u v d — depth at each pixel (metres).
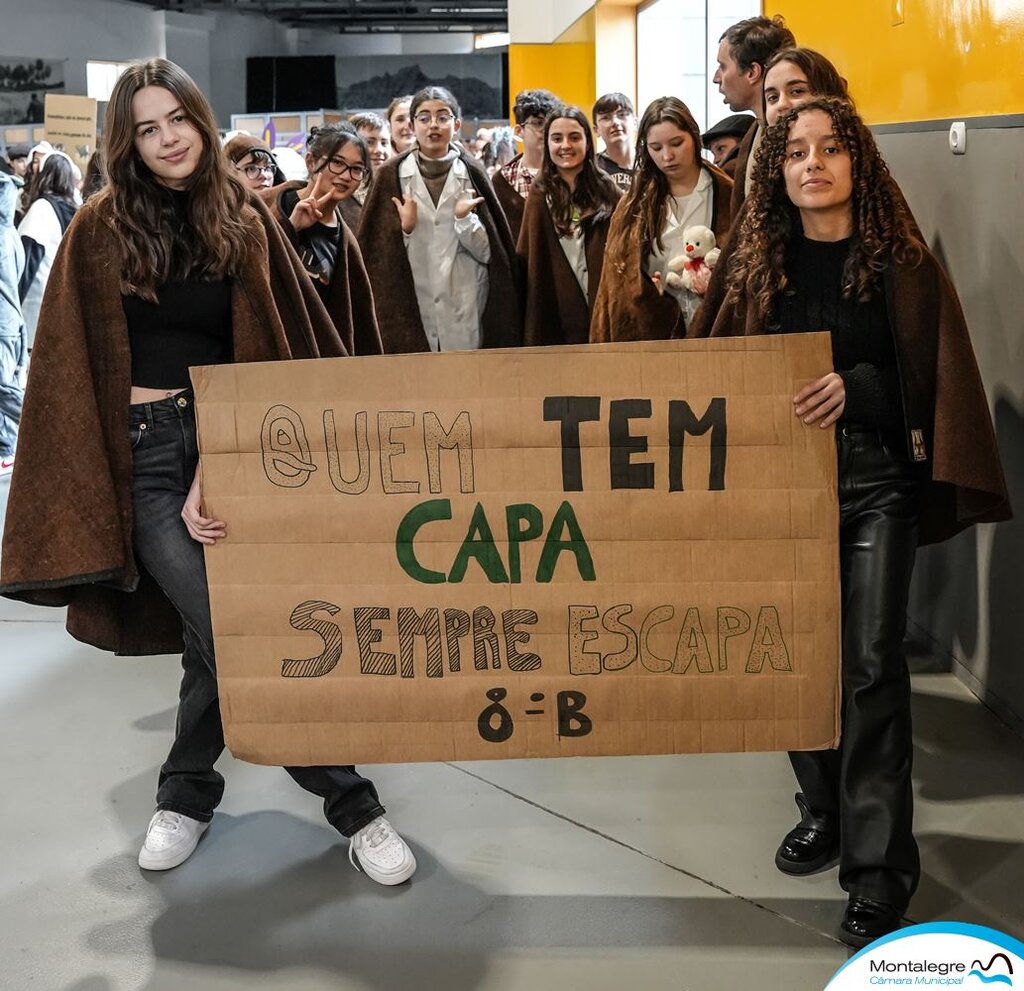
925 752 3.07
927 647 3.80
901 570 2.28
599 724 2.23
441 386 2.16
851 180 2.27
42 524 2.33
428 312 4.80
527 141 5.40
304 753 2.28
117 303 2.35
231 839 2.76
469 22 28.62
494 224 4.88
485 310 4.86
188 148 2.31
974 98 3.22
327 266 3.51
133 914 2.47
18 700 3.65
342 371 2.17
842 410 2.13
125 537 2.38
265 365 2.18
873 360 2.30
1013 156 2.97
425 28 30.33
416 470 2.18
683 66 10.35
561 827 2.77
